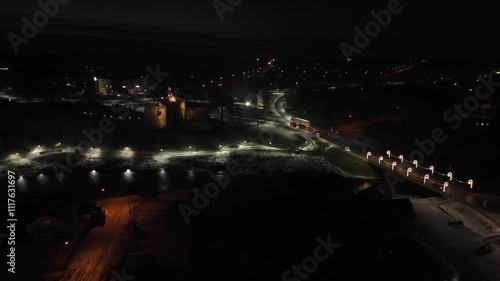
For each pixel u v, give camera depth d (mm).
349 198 43219
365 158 61281
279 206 40469
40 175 51469
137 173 53188
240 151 65438
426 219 37844
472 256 31250
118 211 40000
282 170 55688
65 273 28766
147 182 49688
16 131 64562
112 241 33594
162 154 61938
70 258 30844
